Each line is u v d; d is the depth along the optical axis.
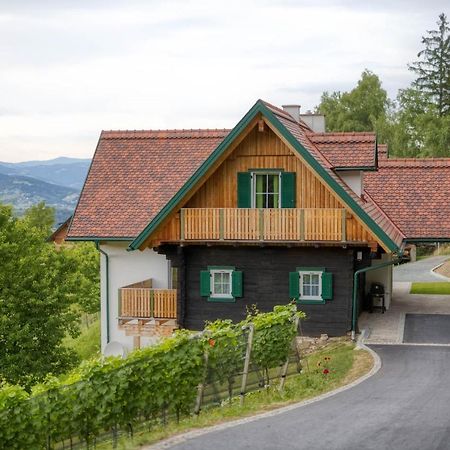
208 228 25.25
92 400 13.56
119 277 28.95
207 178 25.41
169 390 14.60
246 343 16.66
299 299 25.56
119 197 29.42
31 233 31.97
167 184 29.66
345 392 16.94
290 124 26.48
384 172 30.05
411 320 27.00
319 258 25.42
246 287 26.02
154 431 13.87
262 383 17.73
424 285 36.75
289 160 25.28
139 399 14.17
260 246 25.53
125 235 28.02
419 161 30.14
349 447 12.35
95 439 14.12
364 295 29.20
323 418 14.28
